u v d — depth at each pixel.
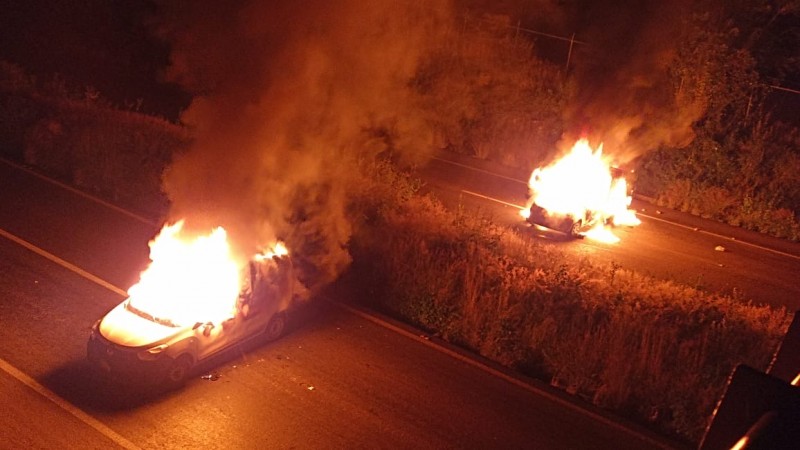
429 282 12.47
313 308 11.60
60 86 23.56
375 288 12.58
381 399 9.30
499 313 11.75
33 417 7.94
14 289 10.90
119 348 8.46
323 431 8.45
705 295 14.23
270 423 8.45
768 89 25.25
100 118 20.28
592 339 11.20
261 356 9.90
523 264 14.51
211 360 9.56
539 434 9.10
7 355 9.09
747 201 21.66
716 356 11.52
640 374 10.51
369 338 10.88
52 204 14.77
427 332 11.48
